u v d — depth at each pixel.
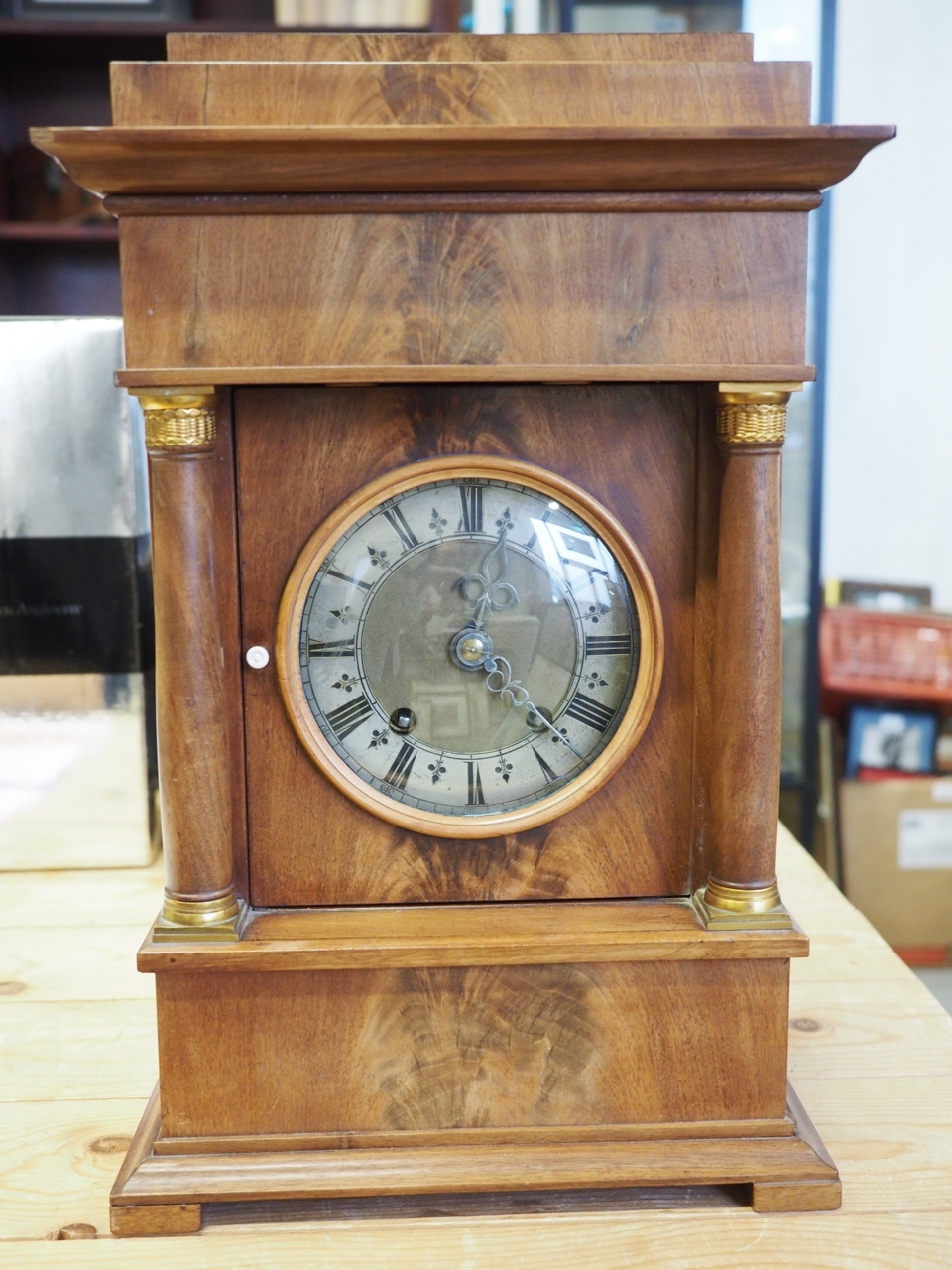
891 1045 1.12
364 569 0.93
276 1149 0.92
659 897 0.98
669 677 0.95
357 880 0.96
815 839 2.72
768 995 0.93
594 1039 0.93
